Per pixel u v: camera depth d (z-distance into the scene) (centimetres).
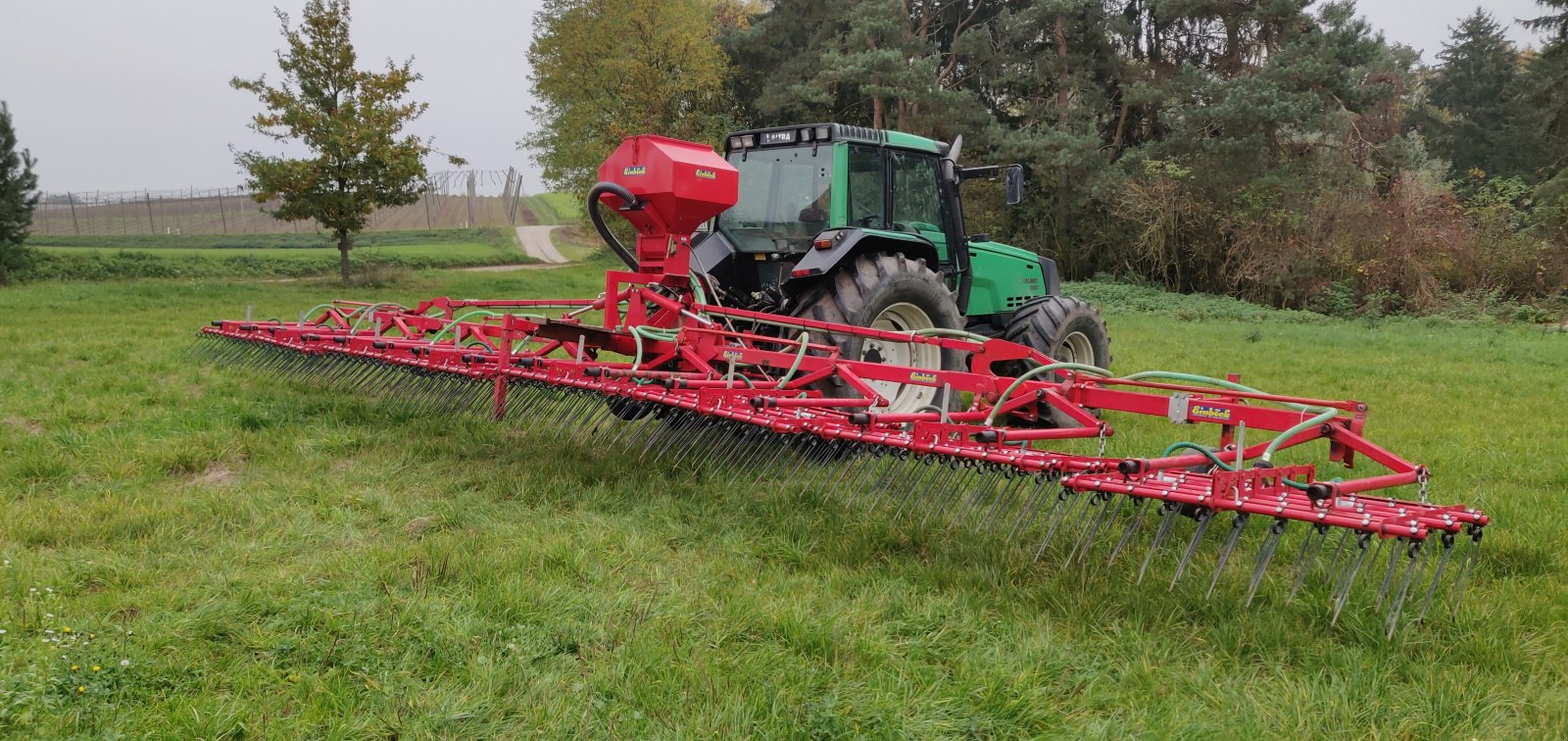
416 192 2391
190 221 5281
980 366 507
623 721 250
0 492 448
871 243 623
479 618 306
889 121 2895
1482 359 1320
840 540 390
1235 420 403
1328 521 292
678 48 2764
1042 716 259
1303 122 2417
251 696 260
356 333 712
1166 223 2598
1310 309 2477
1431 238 2433
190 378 759
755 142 675
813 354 589
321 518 423
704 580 353
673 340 549
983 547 368
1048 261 855
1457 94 4697
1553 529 422
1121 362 1172
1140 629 310
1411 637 306
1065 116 2783
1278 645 300
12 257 2336
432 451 533
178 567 359
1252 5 2639
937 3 3011
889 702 262
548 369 527
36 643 282
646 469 487
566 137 2931
